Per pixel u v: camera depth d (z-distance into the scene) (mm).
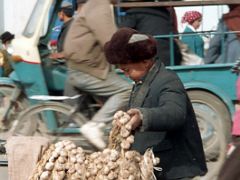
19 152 4980
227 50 9820
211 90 9578
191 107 5145
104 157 4699
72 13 9539
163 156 5059
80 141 8320
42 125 8883
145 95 5066
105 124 8305
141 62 5086
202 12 11531
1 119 9180
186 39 9859
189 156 5090
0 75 11438
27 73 9273
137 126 4785
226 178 3215
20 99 9328
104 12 8383
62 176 4688
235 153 3277
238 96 6258
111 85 8539
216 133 9250
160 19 9617
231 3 9703
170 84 5016
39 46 9414
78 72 8617
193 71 9609
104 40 8352
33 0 17156
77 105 8773
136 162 4719
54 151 4746
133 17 9586
